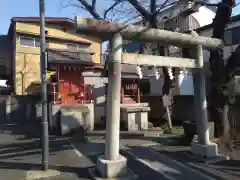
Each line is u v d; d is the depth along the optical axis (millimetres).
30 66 22875
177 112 19172
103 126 17516
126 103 18328
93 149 10984
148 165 8500
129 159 9281
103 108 18922
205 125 9531
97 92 18906
